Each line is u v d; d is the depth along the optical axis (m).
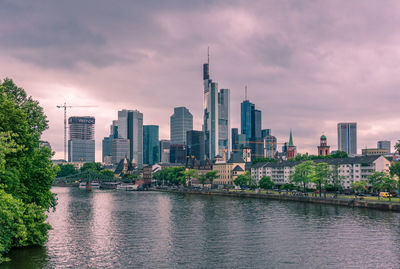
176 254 77.44
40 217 69.12
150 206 171.62
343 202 158.12
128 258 74.38
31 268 66.19
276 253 78.00
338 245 84.19
